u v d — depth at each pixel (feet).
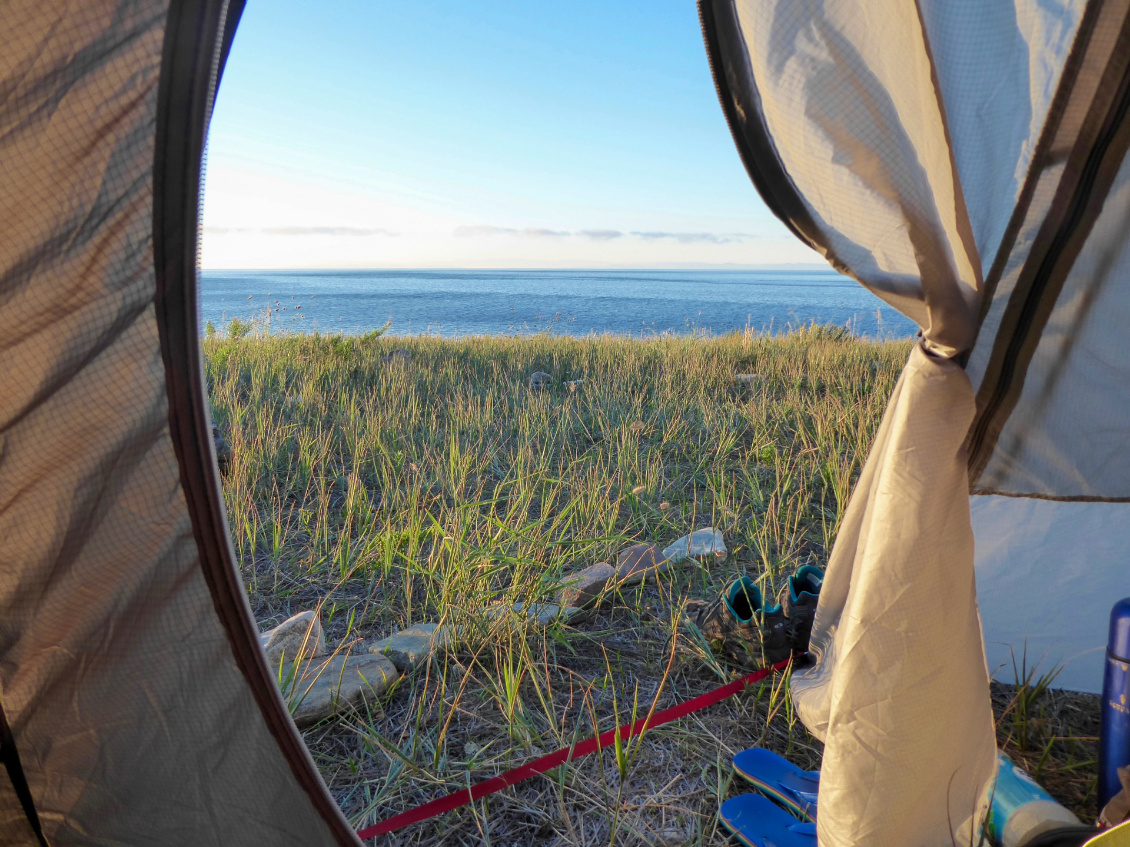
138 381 3.67
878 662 4.44
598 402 20.86
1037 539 7.10
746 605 8.24
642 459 15.66
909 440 4.35
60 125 3.24
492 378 25.67
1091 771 6.30
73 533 3.85
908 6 3.59
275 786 4.53
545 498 13.08
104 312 3.55
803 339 35.60
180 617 4.11
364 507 12.50
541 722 7.20
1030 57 3.97
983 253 4.50
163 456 3.82
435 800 6.01
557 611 9.07
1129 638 5.35
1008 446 5.98
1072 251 4.48
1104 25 3.75
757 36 3.67
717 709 7.37
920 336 4.46
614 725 7.13
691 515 12.97
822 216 4.01
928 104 3.75
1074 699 7.40
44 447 3.69
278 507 12.96
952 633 4.44
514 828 5.87
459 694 7.09
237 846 4.59
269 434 16.12
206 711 4.31
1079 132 4.04
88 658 4.11
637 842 5.71
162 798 4.46
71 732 4.25
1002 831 5.16
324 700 7.13
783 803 5.92
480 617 8.61
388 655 8.17
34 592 3.92
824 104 3.70
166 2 3.16
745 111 3.74
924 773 4.53
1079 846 4.55
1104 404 5.52
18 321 3.48
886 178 3.77
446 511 12.26
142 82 3.25
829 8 3.60
